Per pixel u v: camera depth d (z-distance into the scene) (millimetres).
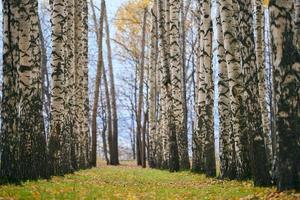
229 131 16375
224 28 15273
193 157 22625
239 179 14906
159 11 26531
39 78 13977
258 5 21812
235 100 15047
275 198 9688
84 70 29391
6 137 12156
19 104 12867
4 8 12391
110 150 40500
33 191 10500
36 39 14008
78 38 26234
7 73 12289
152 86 35500
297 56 10461
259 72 22172
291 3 10578
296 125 10336
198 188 13750
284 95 10414
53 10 16859
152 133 35906
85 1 29156
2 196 9508
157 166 32812
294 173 10258
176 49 23828
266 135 22547
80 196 10523
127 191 12562
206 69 19969
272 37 10648
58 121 17062
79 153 26047
